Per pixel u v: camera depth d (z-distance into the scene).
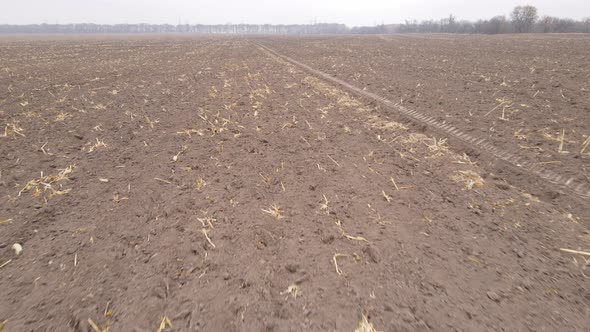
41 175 3.78
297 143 4.84
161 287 2.13
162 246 2.54
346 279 2.19
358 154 4.38
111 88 9.55
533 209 2.98
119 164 4.15
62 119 6.17
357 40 46.25
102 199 3.26
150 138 5.13
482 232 2.67
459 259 2.36
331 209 3.05
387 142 4.81
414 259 2.36
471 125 5.36
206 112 6.63
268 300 2.02
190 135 5.25
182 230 2.75
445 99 7.21
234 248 2.52
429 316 1.89
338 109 6.79
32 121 6.07
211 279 2.20
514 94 7.34
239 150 4.60
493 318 1.88
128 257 2.42
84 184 3.59
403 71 12.16
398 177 3.68
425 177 3.67
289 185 3.55
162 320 1.88
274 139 5.03
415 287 2.11
